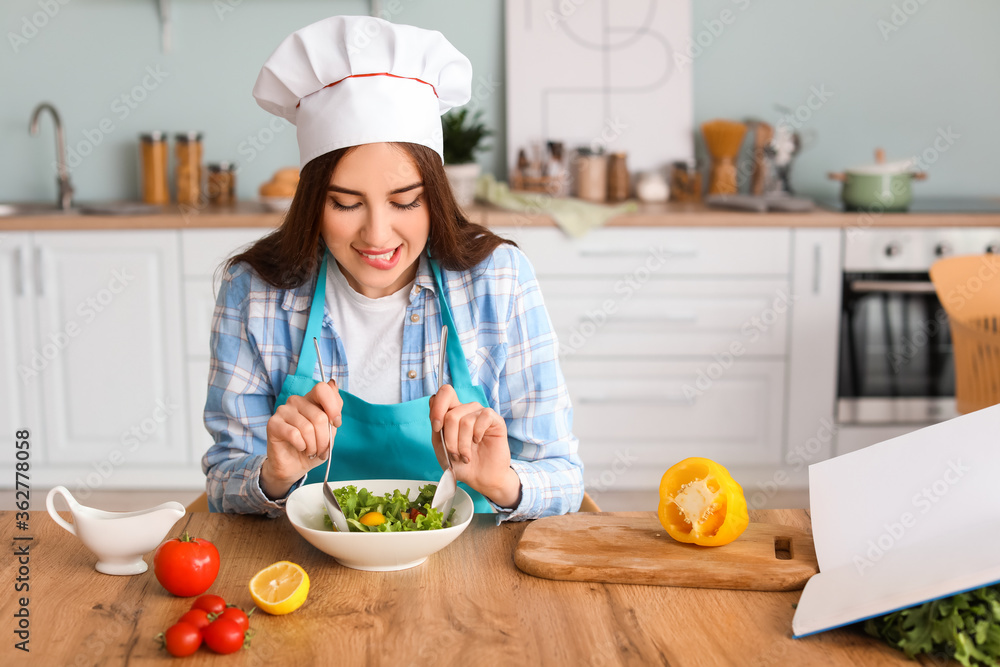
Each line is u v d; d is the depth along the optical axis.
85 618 0.87
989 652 0.79
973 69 3.56
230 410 1.31
